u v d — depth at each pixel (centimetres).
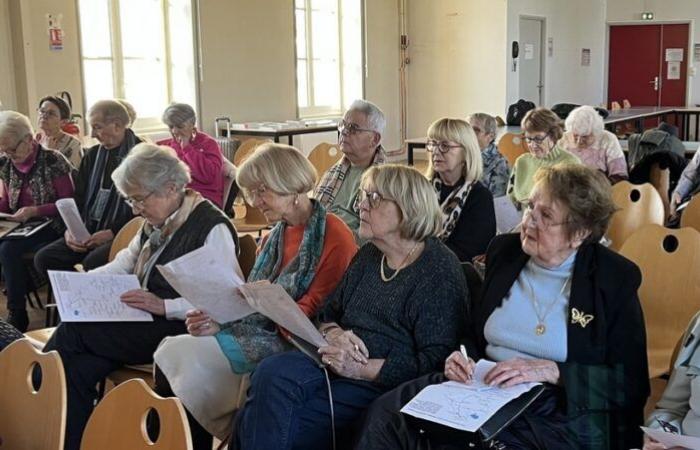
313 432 210
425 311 216
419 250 224
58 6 650
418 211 217
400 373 214
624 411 190
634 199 363
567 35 1316
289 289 249
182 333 263
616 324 193
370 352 220
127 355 259
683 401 183
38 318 449
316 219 255
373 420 192
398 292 221
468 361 196
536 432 182
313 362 213
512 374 189
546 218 196
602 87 1487
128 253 294
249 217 500
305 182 255
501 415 179
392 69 1137
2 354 180
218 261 231
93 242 391
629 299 193
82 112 679
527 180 427
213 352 238
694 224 361
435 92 1166
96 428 156
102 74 709
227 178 488
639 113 1022
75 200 416
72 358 256
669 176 520
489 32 1118
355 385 214
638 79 1483
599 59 1460
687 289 269
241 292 219
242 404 227
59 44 652
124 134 406
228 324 249
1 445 180
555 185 196
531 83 1218
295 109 938
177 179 271
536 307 203
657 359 261
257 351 240
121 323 258
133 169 267
